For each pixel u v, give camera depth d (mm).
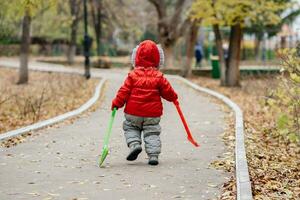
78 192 9297
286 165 12312
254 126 18375
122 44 91688
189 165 11500
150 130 11602
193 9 34219
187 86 35656
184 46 67500
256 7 33219
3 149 13273
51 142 14352
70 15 57781
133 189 9508
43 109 23203
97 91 29891
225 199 8828
